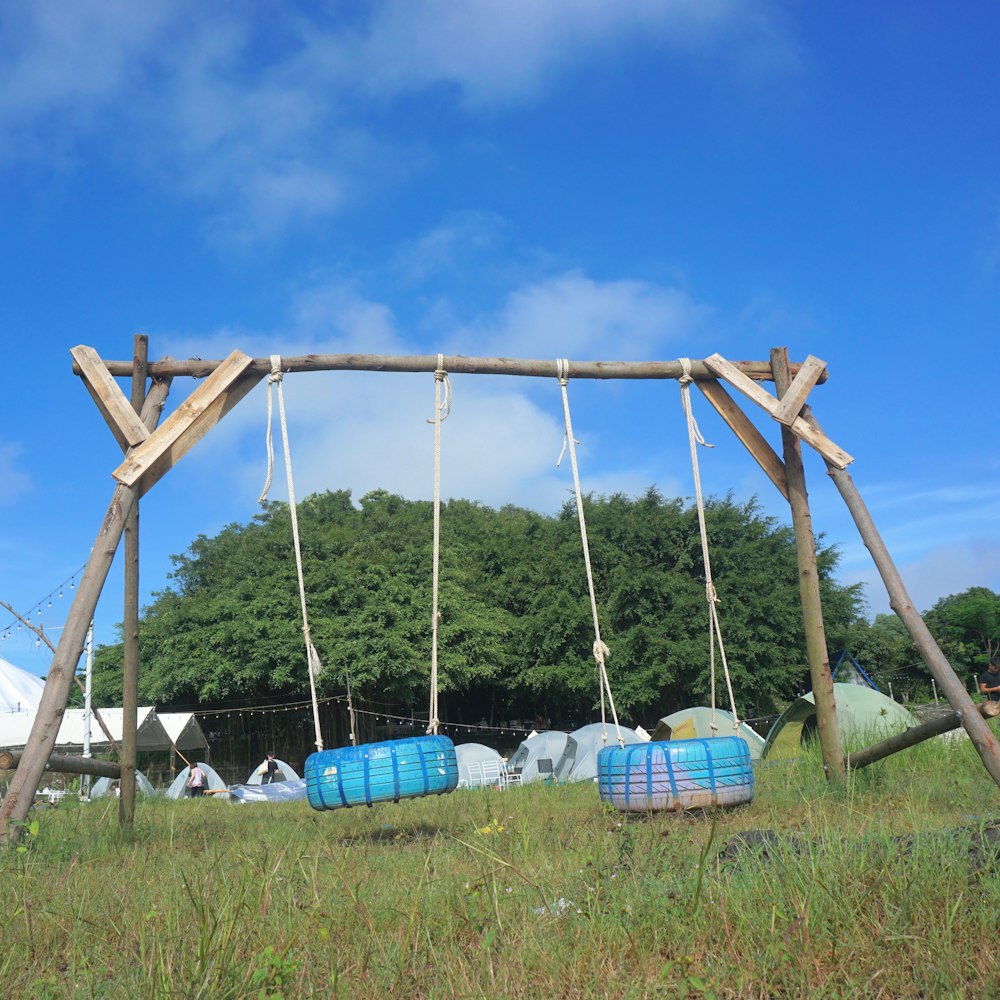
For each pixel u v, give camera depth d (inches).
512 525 1843.0
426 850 266.2
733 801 330.6
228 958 138.0
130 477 345.1
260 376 380.5
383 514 1823.3
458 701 1813.5
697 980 125.5
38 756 311.3
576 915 163.8
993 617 1959.9
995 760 312.2
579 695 1537.9
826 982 130.7
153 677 1467.8
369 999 135.5
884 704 664.4
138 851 292.5
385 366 380.5
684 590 1517.0
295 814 500.7
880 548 355.9
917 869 164.2
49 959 162.9
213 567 1827.0
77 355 359.9
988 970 133.1
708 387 407.5
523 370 389.7
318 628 1407.5
